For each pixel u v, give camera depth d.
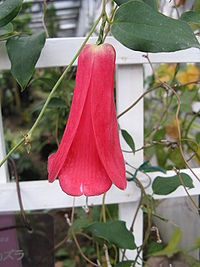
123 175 0.17
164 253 0.36
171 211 0.40
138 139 0.29
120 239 0.27
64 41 0.26
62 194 0.30
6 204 0.29
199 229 0.37
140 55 0.26
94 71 0.17
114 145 0.17
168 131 0.52
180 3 0.39
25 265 0.28
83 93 0.17
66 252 0.45
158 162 0.44
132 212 0.31
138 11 0.17
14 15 0.20
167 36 0.17
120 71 0.27
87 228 0.27
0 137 0.28
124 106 0.28
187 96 0.45
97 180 0.16
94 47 0.17
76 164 0.16
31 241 0.28
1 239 0.28
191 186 0.27
